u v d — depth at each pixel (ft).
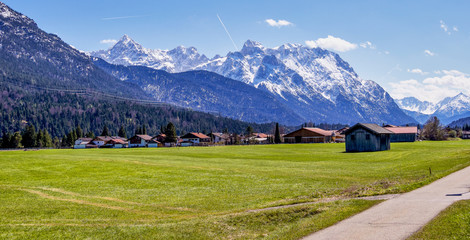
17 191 144.05
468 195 86.12
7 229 85.66
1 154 358.84
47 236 80.02
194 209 109.09
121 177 181.78
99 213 105.50
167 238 74.33
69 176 187.83
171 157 312.50
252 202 114.42
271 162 249.75
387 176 153.99
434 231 59.26
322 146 464.24
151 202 122.21
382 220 68.90
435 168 164.76
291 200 107.76
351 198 97.30
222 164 237.66
